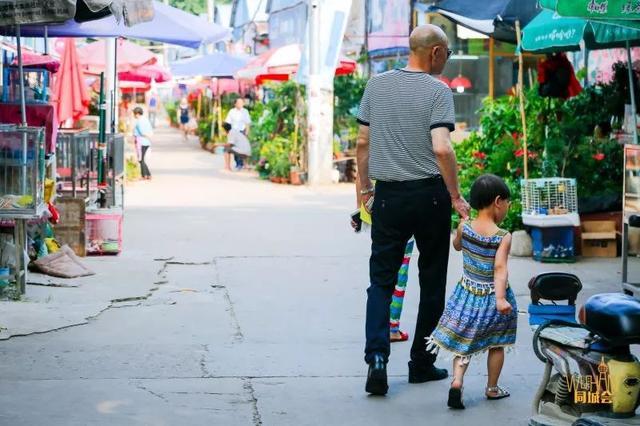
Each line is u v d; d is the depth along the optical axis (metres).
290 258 17.19
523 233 17.12
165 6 21.30
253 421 8.26
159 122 100.06
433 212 9.02
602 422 7.21
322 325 11.97
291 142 34.09
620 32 16.47
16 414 8.25
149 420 8.20
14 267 13.49
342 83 35.12
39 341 10.81
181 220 22.48
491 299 8.66
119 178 21.64
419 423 8.29
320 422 8.28
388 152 9.06
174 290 14.16
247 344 10.91
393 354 10.55
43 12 11.45
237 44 65.25
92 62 29.64
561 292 8.06
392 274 9.16
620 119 19.11
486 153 19.03
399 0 36.41
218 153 50.78
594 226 17.31
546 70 18.88
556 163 17.72
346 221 22.64
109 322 11.91
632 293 12.95
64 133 19.52
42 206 13.23
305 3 42.50
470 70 33.22
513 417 8.45
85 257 16.80
